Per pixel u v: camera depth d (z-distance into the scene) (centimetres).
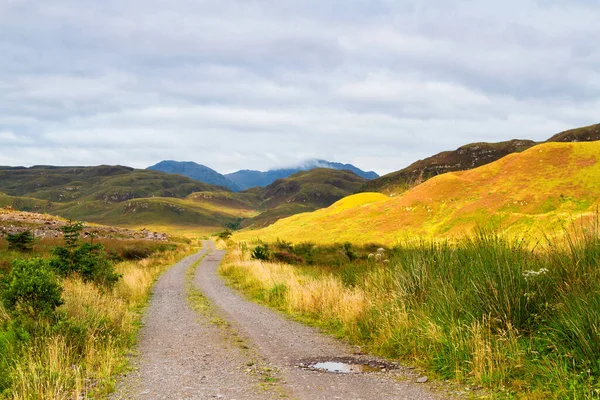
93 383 602
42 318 816
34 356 683
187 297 1577
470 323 705
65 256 1460
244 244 5144
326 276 1611
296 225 9369
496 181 7188
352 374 645
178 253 4325
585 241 715
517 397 512
